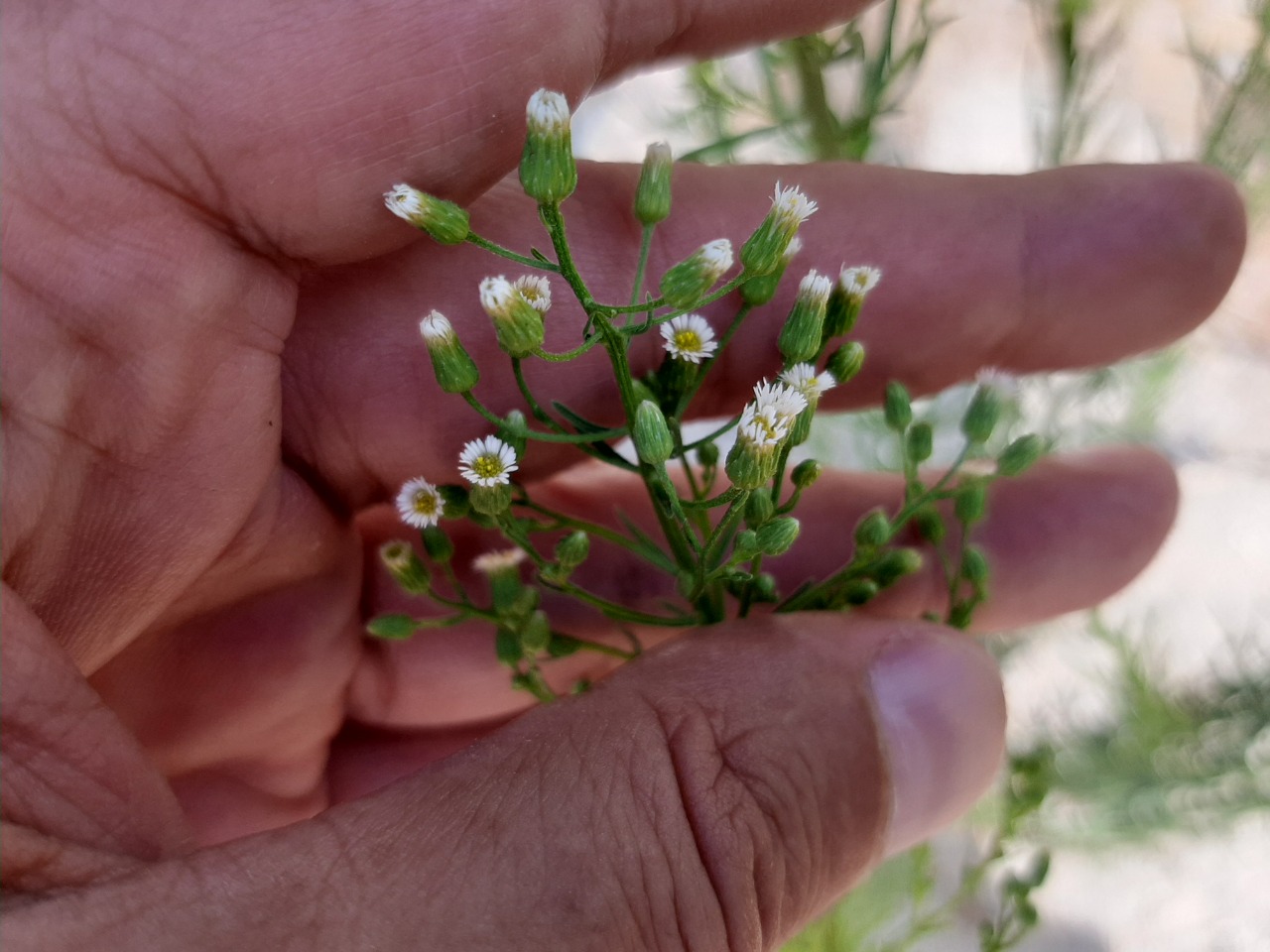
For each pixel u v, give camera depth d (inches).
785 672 3.1
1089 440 6.5
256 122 2.7
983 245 4.0
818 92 4.6
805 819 3.0
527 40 2.8
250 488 3.2
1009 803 4.3
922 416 6.1
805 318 2.9
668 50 3.2
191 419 3.0
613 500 4.5
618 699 2.9
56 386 2.7
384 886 2.5
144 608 3.2
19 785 2.4
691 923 2.7
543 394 3.7
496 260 3.6
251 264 3.0
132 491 3.0
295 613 3.9
